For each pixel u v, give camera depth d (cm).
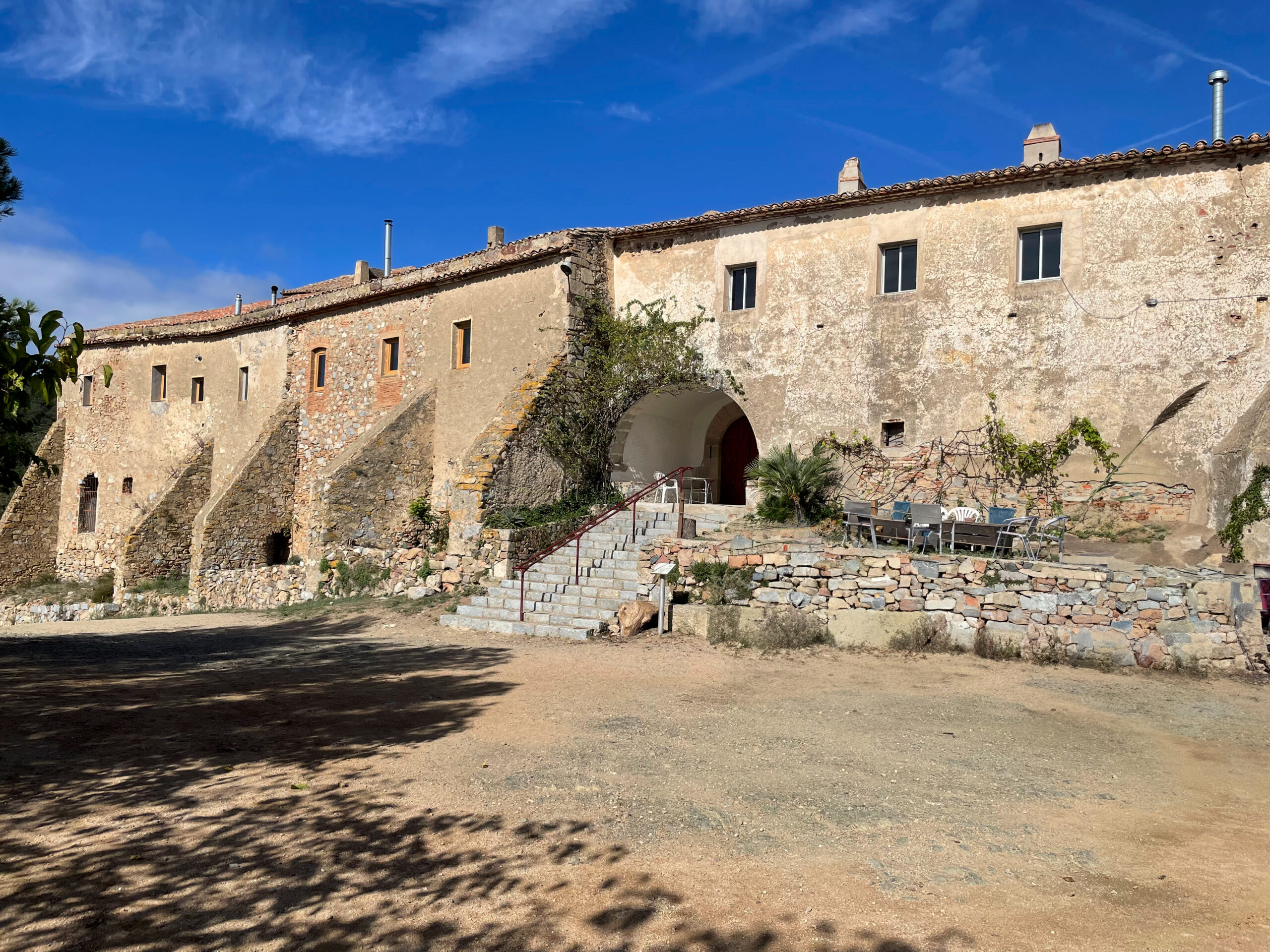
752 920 399
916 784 606
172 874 420
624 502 1567
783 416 1595
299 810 515
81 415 2845
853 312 1536
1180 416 1270
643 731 730
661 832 505
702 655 1077
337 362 2202
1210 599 985
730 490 2044
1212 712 823
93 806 501
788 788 590
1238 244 1233
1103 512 1303
